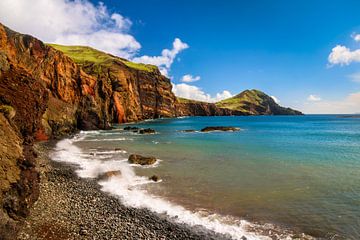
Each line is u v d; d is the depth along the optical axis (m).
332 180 25.92
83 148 45.97
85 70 136.38
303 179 26.33
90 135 70.38
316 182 25.28
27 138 20.38
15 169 15.45
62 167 29.98
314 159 37.12
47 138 55.50
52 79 86.69
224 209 18.86
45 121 58.69
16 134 18.00
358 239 14.79
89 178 26.08
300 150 45.72
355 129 100.88
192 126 113.88
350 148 48.53
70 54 179.88
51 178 24.88
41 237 13.88
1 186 13.68
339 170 30.17
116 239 14.28
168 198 20.97
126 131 83.94
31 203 16.84
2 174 14.27
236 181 25.73
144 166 32.22
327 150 45.84
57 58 90.31
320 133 81.94
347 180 25.89
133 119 143.25
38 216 16.17
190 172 29.33
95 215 17.23
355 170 30.14
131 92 149.00
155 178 25.84
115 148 45.00
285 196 21.45
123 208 18.77
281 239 14.79
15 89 26.91
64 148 44.78
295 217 17.56
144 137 66.75
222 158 37.81
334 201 20.27
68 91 92.00
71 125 76.56
